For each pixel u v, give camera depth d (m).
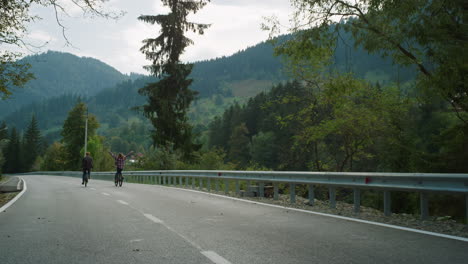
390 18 14.06
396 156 22.48
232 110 117.12
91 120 74.56
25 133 121.88
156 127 33.00
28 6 10.97
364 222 7.55
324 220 7.86
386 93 19.22
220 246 5.45
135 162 34.34
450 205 17.80
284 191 21.11
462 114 17.59
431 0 13.22
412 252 5.02
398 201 23.17
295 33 15.38
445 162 21.03
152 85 33.25
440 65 13.55
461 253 4.96
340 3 14.67
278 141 67.38
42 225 7.55
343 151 23.22
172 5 32.62
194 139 34.97
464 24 13.34
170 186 21.67
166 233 6.48
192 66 33.66
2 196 16.05
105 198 13.39
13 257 4.95
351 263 4.48
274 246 5.42
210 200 12.30
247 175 13.90
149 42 32.88
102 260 4.75
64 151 78.44
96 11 10.88
